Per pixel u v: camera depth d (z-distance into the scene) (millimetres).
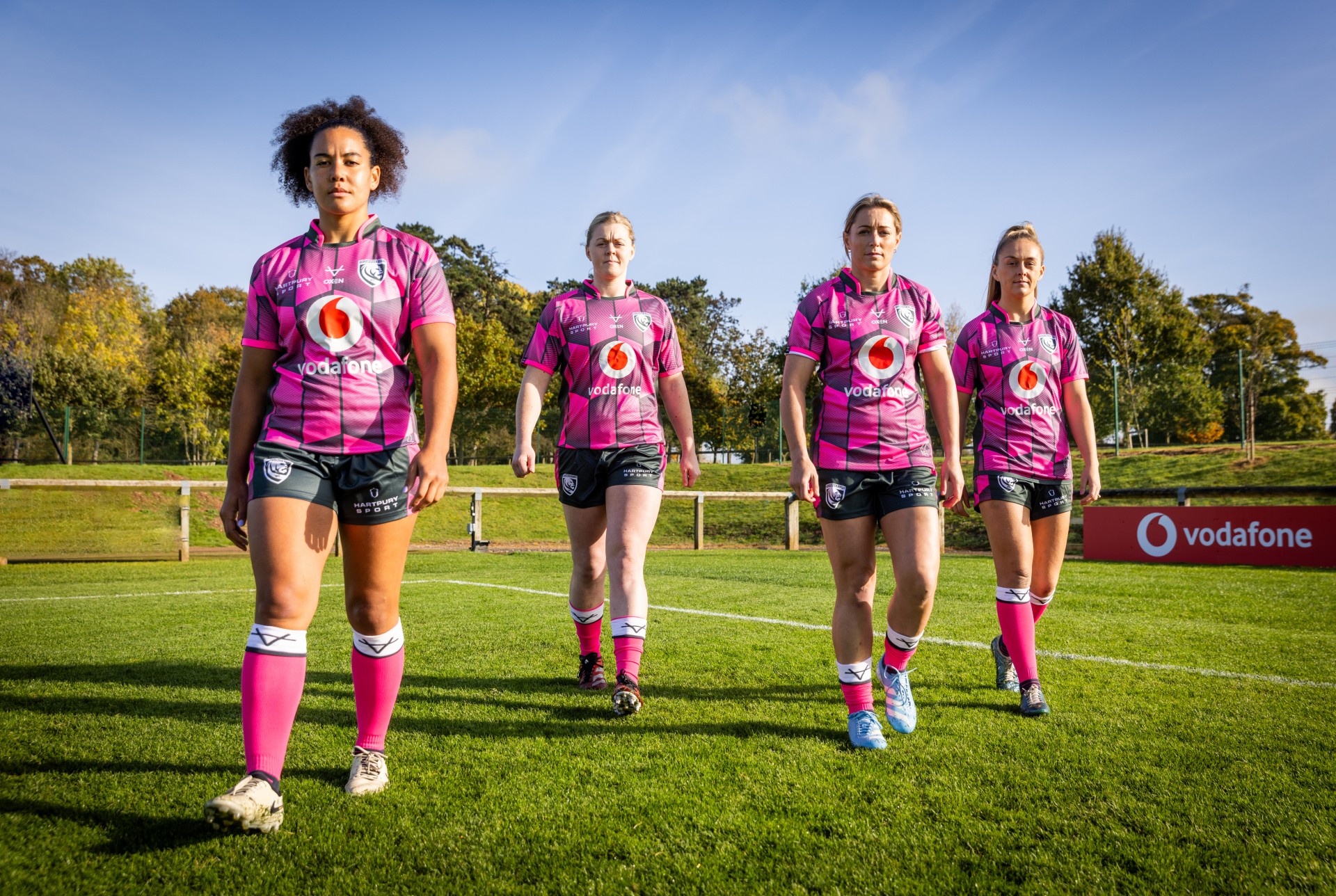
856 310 2715
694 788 2092
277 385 1966
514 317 51844
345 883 1562
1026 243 3328
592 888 1546
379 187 2357
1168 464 18906
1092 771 2217
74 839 1756
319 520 1920
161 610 5441
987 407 3287
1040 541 3322
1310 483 16172
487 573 8602
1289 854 1695
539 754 2385
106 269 51656
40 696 3002
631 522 3104
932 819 1878
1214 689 3205
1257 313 43250
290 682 1868
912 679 3391
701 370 51062
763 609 5582
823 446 2699
